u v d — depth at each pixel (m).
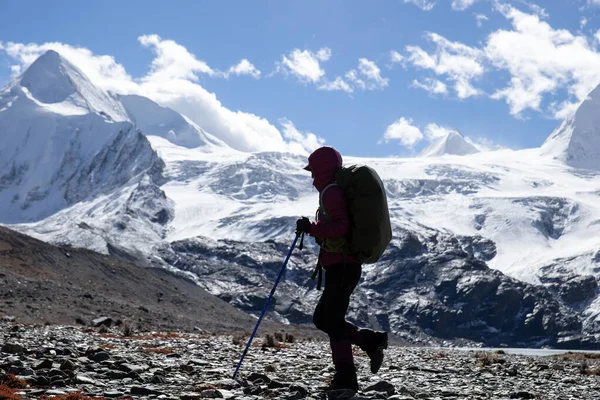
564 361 36.66
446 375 17.23
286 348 30.14
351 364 10.63
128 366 12.57
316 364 17.92
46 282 101.19
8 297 86.56
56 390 9.52
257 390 10.52
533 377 18.58
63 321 75.19
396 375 16.23
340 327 10.54
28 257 129.00
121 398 9.30
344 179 10.06
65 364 12.02
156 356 17.53
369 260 10.16
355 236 9.89
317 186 10.45
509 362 27.00
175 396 9.44
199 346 27.09
